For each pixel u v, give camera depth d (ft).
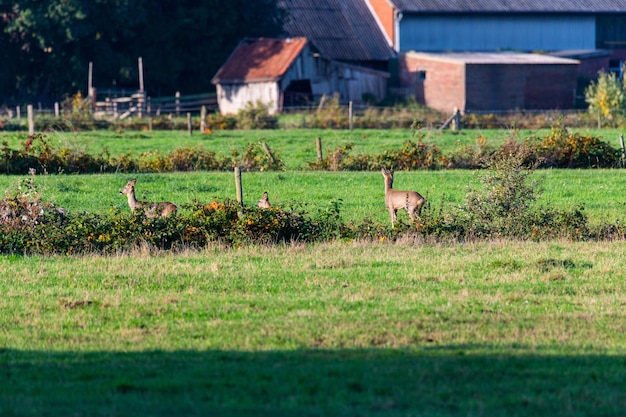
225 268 200.44
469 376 125.39
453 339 145.07
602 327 152.25
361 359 133.59
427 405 113.70
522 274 192.75
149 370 129.18
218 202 246.47
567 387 120.98
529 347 140.46
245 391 118.83
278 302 170.60
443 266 200.34
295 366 130.21
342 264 203.31
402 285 183.83
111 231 226.38
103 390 120.16
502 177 247.91
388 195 257.75
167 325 155.74
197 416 108.17
